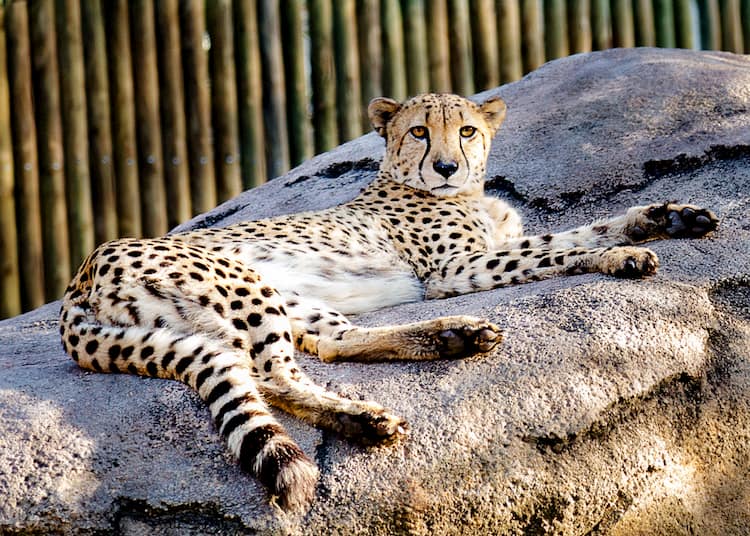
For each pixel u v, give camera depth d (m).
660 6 19.25
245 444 6.76
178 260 7.92
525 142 12.38
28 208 17.23
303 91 17.83
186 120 17.52
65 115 17.25
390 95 18.05
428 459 6.87
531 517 6.99
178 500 6.73
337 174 13.34
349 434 6.93
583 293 8.20
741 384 8.10
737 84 12.28
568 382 7.38
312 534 6.58
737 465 7.99
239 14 17.45
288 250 9.46
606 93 12.70
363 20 17.86
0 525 6.66
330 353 8.08
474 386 7.32
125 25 17.28
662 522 7.55
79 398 7.41
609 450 7.30
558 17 18.69
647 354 7.73
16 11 17.03
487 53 18.41
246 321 7.71
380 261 9.95
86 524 6.70
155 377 7.57
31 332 10.41
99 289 7.90
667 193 10.71
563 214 11.27
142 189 17.45
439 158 10.66
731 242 9.14
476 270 9.65
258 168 17.67
